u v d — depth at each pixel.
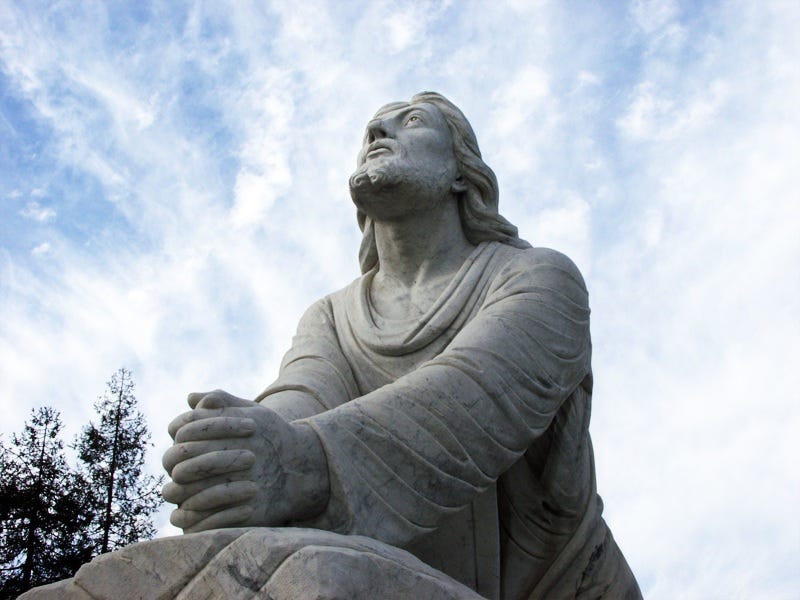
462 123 3.36
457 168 3.31
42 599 2.09
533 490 3.06
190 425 2.27
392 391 2.57
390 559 2.12
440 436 2.54
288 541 2.01
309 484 2.36
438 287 3.17
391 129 3.29
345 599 1.92
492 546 2.91
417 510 2.48
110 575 2.07
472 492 2.59
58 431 9.67
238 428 2.27
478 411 2.61
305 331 3.27
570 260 3.09
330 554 1.95
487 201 3.33
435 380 2.60
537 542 3.08
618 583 3.24
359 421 2.48
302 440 2.38
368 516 2.41
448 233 3.26
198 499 2.22
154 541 2.07
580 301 3.00
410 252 3.25
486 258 3.15
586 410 3.09
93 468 9.66
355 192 3.17
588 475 3.14
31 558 8.55
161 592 2.02
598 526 3.21
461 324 3.01
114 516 9.22
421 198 3.18
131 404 10.36
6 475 8.98
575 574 3.14
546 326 2.85
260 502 2.26
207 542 2.03
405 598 2.05
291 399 2.83
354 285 3.36
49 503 8.88
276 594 1.92
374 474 2.45
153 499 9.66
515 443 2.69
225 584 1.97
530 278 2.97
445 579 2.26
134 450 9.99
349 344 3.15
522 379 2.72
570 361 2.89
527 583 3.09
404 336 3.01
